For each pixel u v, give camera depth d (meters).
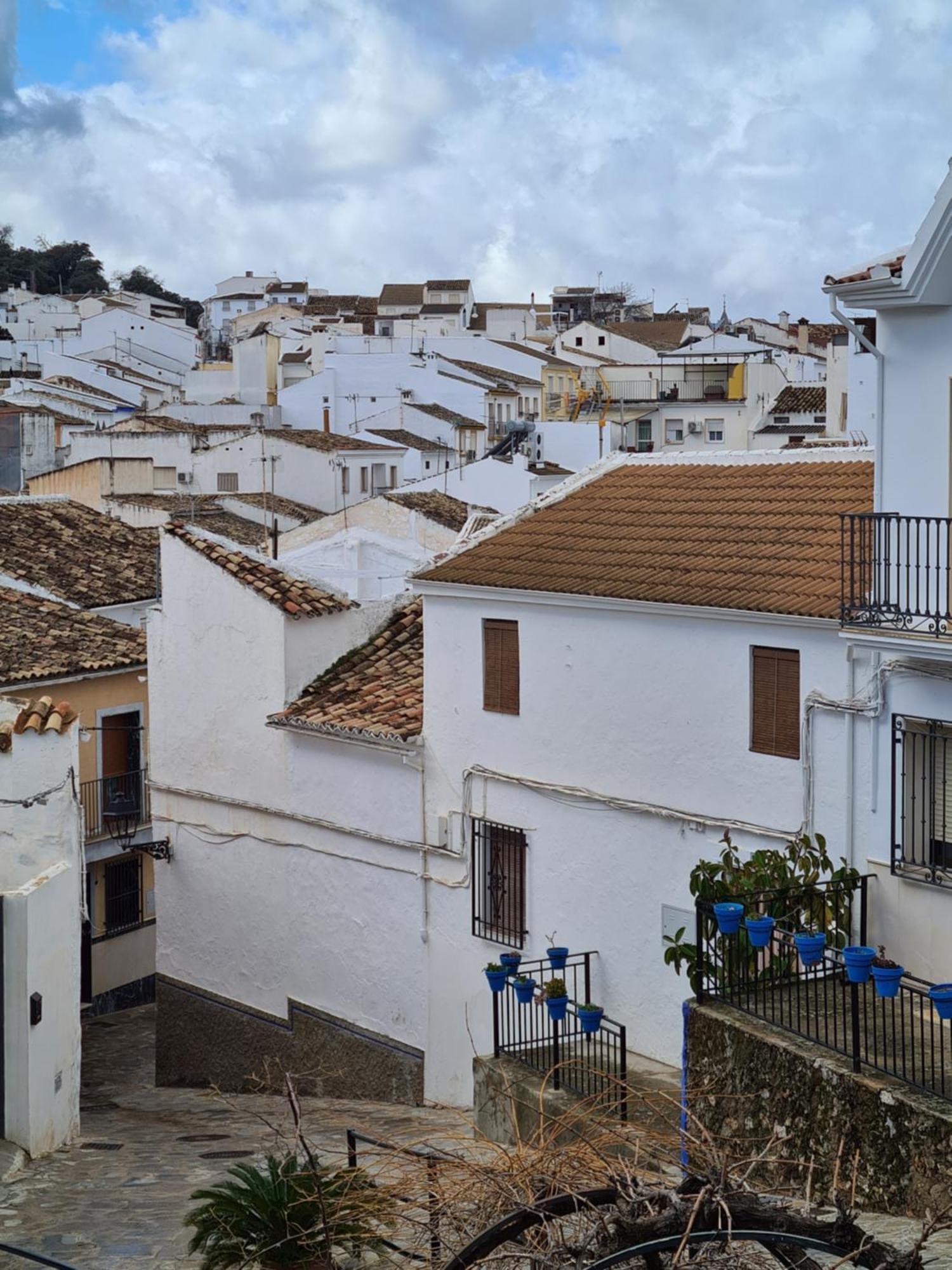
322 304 142.00
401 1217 10.42
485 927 21.38
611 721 19.70
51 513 38.84
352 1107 22.30
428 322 121.62
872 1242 7.88
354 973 23.34
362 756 22.92
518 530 22.50
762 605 17.61
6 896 18.05
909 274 15.28
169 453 70.75
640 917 19.44
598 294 142.38
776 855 16.83
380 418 77.69
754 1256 8.47
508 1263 9.30
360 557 42.03
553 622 20.33
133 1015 31.62
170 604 25.73
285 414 85.00
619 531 21.34
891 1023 14.74
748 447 79.25
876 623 15.78
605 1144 10.67
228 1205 12.59
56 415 74.06
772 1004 15.33
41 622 31.20
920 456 15.88
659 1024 19.23
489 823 21.33
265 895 24.72
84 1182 17.19
